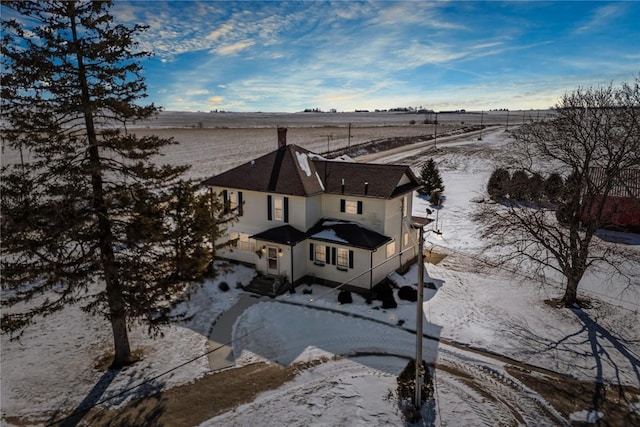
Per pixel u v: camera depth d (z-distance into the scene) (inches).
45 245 532.7
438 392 586.9
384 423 527.8
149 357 673.6
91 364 655.1
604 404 566.6
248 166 1093.8
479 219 1446.9
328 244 931.3
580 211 847.7
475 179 2138.3
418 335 529.0
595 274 1026.7
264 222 1021.8
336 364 652.7
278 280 913.5
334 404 561.0
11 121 512.4
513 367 647.8
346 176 1021.8
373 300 877.8
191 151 2977.4
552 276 1017.5
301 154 1103.0
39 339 726.5
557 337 735.1
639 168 1038.4
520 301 877.2
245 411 546.9
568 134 862.5
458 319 794.8
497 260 1117.7
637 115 776.3
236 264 1039.6
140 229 566.9
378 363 656.4
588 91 823.7
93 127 572.7
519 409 555.2
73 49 522.9
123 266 601.6
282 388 594.2
